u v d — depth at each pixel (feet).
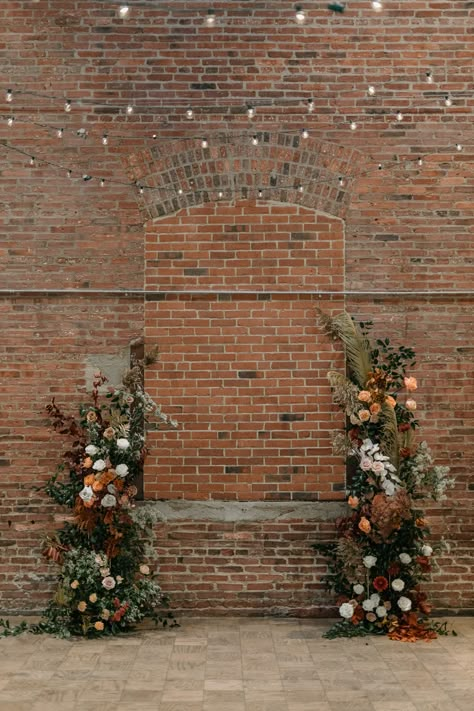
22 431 21.35
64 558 19.66
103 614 18.86
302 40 21.81
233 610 20.90
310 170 21.71
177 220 21.71
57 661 17.20
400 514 19.27
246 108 21.75
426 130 21.75
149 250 21.67
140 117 21.77
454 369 21.47
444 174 21.71
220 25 21.83
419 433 21.34
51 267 21.62
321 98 21.77
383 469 19.26
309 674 16.42
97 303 21.61
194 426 21.36
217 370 21.47
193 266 21.63
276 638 18.97
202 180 21.72
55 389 21.45
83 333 21.54
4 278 21.59
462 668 16.80
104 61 21.83
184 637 19.03
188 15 21.84
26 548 21.11
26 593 20.99
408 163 21.70
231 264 21.63
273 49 21.81
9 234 21.65
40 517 21.17
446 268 21.59
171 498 21.21
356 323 21.49
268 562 21.02
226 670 16.63
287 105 21.77
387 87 21.79
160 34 21.84
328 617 20.84
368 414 19.60
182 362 21.50
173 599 20.93
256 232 21.67
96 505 19.52
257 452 21.29
